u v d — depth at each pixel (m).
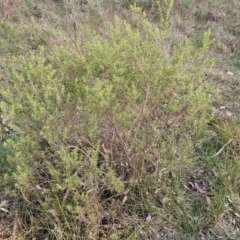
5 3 4.32
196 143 2.65
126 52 2.20
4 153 2.48
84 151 2.18
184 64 2.42
